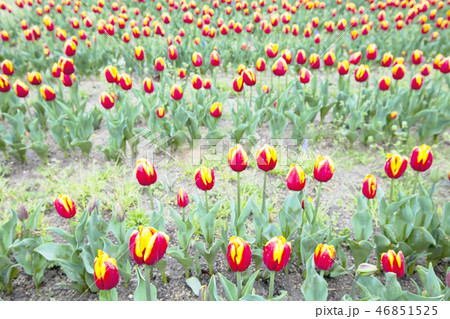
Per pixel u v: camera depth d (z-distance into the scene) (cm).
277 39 844
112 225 279
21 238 304
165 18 721
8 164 459
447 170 436
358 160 465
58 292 291
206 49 696
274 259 195
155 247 181
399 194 296
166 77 500
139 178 263
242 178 392
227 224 353
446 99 494
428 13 995
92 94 648
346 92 512
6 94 514
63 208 258
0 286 288
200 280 303
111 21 685
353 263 321
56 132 449
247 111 458
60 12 864
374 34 830
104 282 189
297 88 522
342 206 390
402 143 495
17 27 931
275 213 364
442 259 321
